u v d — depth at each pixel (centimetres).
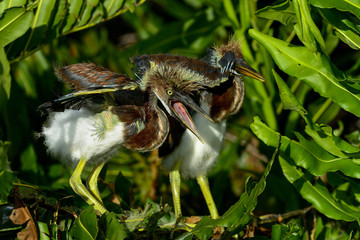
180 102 778
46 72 1038
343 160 733
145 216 694
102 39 1123
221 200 1005
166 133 793
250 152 1063
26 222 686
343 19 736
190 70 802
